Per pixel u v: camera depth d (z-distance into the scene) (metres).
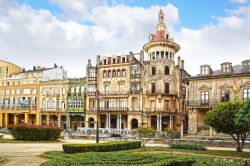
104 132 72.56
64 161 22.47
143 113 82.00
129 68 84.94
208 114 40.19
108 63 88.88
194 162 25.06
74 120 95.44
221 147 46.69
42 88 101.94
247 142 44.97
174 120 83.31
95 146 34.03
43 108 100.81
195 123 64.25
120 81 86.12
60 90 97.94
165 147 43.22
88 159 24.14
